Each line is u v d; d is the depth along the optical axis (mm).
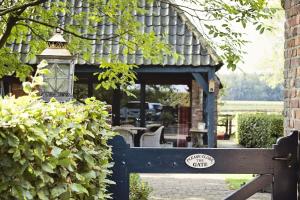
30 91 2740
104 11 8000
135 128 13945
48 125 2498
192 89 15398
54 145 2553
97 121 3594
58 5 8641
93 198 3268
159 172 4078
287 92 4582
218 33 6781
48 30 8062
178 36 13945
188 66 13422
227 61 6836
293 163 4125
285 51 4656
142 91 15375
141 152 4082
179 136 15414
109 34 13719
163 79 15406
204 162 4090
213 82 13406
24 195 2205
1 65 7879
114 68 8047
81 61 13242
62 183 2623
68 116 3008
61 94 5582
